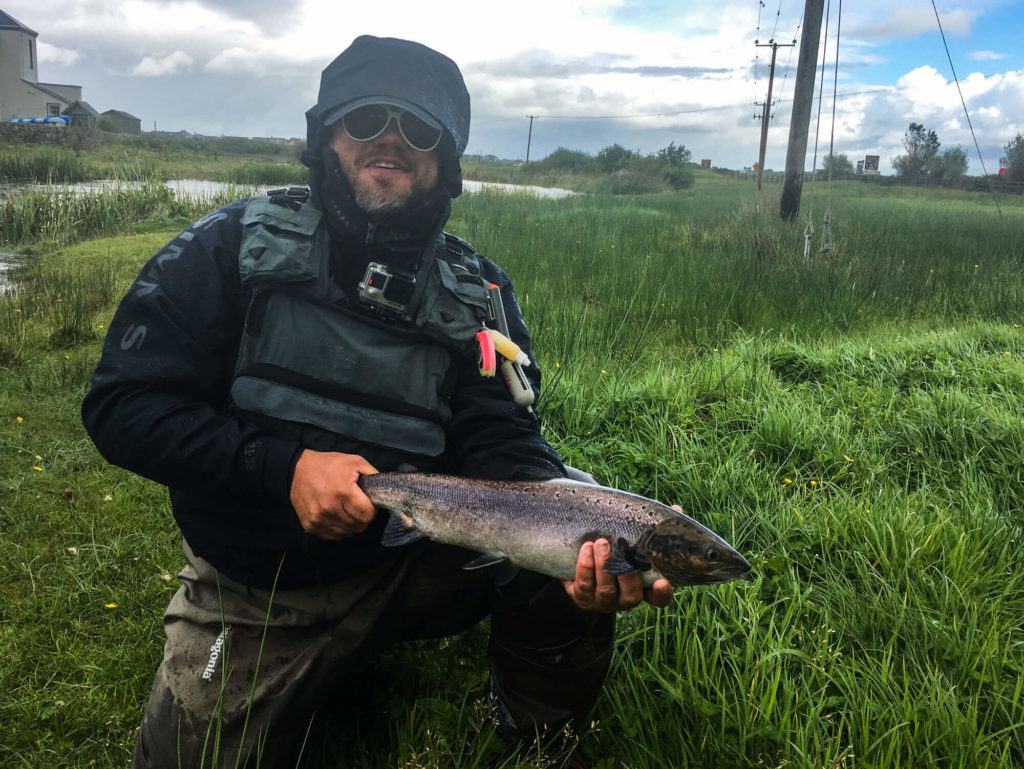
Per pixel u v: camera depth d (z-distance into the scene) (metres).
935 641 2.80
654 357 6.63
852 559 3.36
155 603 3.26
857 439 4.56
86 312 7.61
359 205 2.14
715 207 25.47
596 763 2.42
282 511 2.13
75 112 85.38
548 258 11.90
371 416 2.15
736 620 2.86
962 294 9.05
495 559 2.09
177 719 2.12
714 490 3.94
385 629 2.30
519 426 2.41
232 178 31.41
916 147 65.81
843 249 10.53
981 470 4.27
